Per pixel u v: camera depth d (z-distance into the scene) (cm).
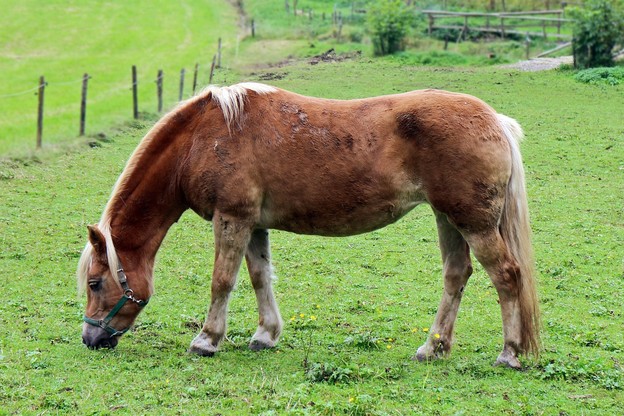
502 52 3359
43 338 723
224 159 669
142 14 4928
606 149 1753
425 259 1085
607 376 634
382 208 670
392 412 557
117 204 689
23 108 2541
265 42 3847
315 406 557
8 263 990
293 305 874
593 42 2727
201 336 693
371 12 3381
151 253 705
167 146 691
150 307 844
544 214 1302
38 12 4903
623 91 2411
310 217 682
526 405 568
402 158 657
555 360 676
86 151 1709
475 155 641
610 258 1064
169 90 2714
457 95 672
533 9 4197
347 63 3128
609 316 843
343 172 662
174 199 702
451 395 596
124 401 566
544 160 1670
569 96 2353
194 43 3994
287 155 669
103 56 3719
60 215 1241
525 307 654
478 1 4359
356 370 632
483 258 655
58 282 918
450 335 689
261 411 553
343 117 676
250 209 673
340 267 1041
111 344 690
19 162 1548
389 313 852
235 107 676
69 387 591
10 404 557
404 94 684
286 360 679
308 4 4988
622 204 1357
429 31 3750
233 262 679
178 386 598
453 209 651
